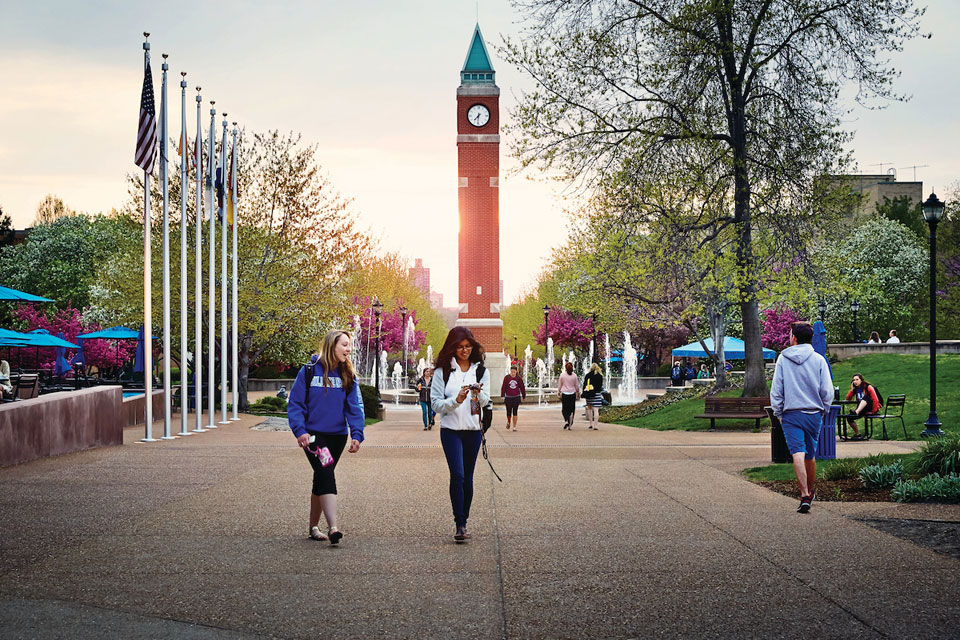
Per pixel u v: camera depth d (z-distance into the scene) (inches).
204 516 347.3
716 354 1309.1
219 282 1253.7
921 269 2379.4
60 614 213.3
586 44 964.6
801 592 231.3
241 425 963.3
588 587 239.1
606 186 973.8
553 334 2829.7
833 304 2304.4
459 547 291.6
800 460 357.1
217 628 203.9
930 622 205.2
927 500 369.4
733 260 984.3
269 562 269.0
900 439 754.2
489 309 2402.8
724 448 671.8
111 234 2847.0
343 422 306.8
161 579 247.6
